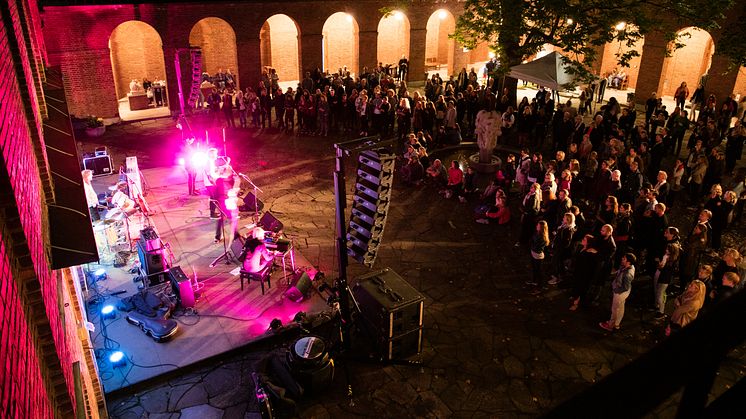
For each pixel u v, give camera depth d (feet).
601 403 2.72
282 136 75.25
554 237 42.09
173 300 38.17
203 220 50.19
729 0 57.62
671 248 36.60
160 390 31.63
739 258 33.76
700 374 2.92
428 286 41.37
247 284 40.75
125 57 92.63
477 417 30.04
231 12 85.15
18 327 10.08
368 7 96.84
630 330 36.78
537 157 54.19
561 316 38.17
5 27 19.72
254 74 90.63
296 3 89.97
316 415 29.99
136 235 46.65
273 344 35.47
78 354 22.34
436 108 80.74
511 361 33.99
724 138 75.25
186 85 84.28
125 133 76.02
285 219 51.26
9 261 10.93
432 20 122.93
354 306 35.47
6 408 7.10
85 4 74.08
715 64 84.12
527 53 60.70
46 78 38.47
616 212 42.16
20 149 15.51
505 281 42.22
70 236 19.98
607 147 58.03
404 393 31.53
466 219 52.03
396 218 51.85
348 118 77.10
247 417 29.84
